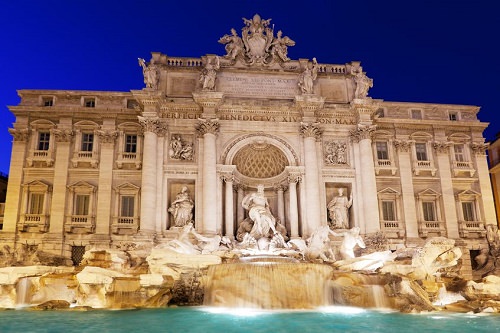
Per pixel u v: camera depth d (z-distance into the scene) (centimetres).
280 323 1908
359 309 2444
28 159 4106
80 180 4106
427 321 1997
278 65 4403
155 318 2045
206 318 2048
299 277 2552
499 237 4303
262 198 3962
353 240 3438
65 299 2645
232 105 4159
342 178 4194
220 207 3953
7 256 3856
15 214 3984
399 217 4288
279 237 3744
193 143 4134
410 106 4631
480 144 4603
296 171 4091
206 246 3472
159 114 4147
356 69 4506
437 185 4453
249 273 2564
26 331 1716
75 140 4206
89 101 4362
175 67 4281
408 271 2722
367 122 4266
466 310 2362
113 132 4219
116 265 3092
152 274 2584
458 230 4347
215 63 4281
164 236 3872
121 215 4075
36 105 4281
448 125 4600
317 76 4441
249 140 4159
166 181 4006
